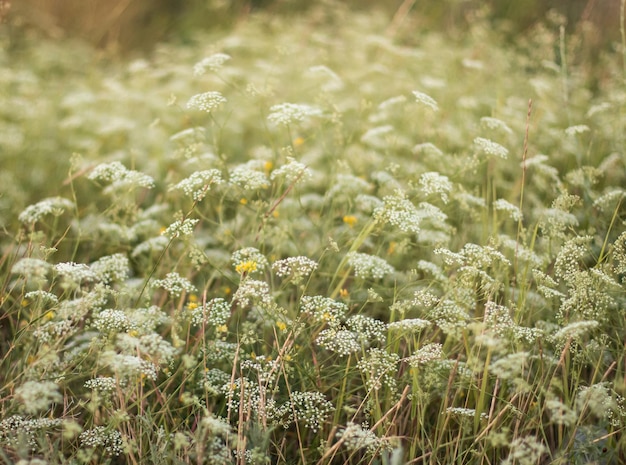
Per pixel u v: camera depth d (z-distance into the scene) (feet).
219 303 10.23
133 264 14.53
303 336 11.04
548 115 18.08
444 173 15.71
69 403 10.46
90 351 9.95
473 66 20.85
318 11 27.12
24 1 27.04
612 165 15.78
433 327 11.80
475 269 10.57
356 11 28.94
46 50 23.75
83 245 14.60
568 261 11.73
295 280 10.42
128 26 28.84
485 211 13.76
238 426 9.37
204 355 9.87
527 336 9.93
